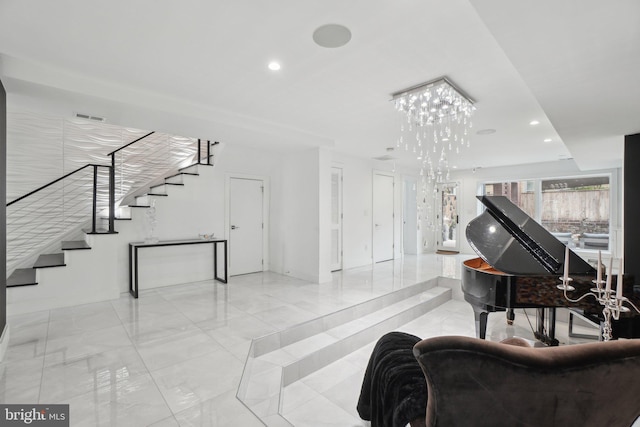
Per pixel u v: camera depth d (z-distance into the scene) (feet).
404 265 21.35
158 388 6.57
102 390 6.47
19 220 13.23
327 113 11.60
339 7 5.68
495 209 11.44
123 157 15.79
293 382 8.45
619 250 19.30
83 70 8.13
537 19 4.81
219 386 6.70
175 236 15.61
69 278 12.01
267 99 10.23
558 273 8.82
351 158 20.38
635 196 11.58
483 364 2.95
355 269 19.93
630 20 4.76
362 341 10.82
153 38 6.70
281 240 18.29
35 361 7.65
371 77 8.55
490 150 17.97
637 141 11.57
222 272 17.11
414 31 6.40
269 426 5.68
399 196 24.62
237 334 9.32
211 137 13.47
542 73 6.65
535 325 12.37
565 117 9.66
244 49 7.16
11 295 10.96
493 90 9.34
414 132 14.29
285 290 14.47
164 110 9.98
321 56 7.47
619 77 6.81
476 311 9.69
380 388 4.99
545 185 23.12
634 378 3.02
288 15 5.93
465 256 25.36
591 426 3.14
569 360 2.91
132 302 12.56
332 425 6.66
